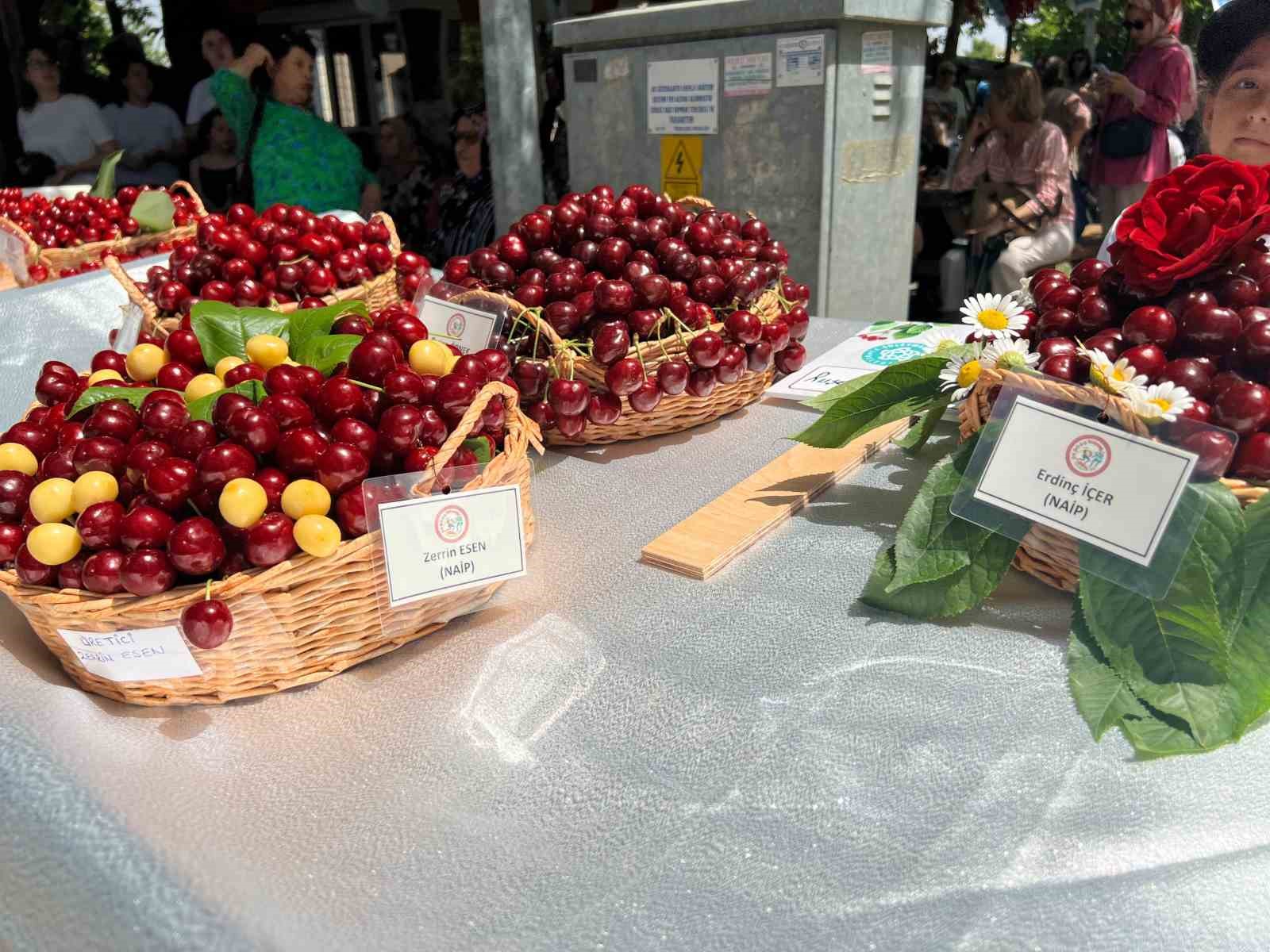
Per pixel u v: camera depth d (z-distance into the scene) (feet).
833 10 6.31
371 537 2.62
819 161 6.86
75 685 2.66
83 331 5.72
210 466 2.45
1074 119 10.10
